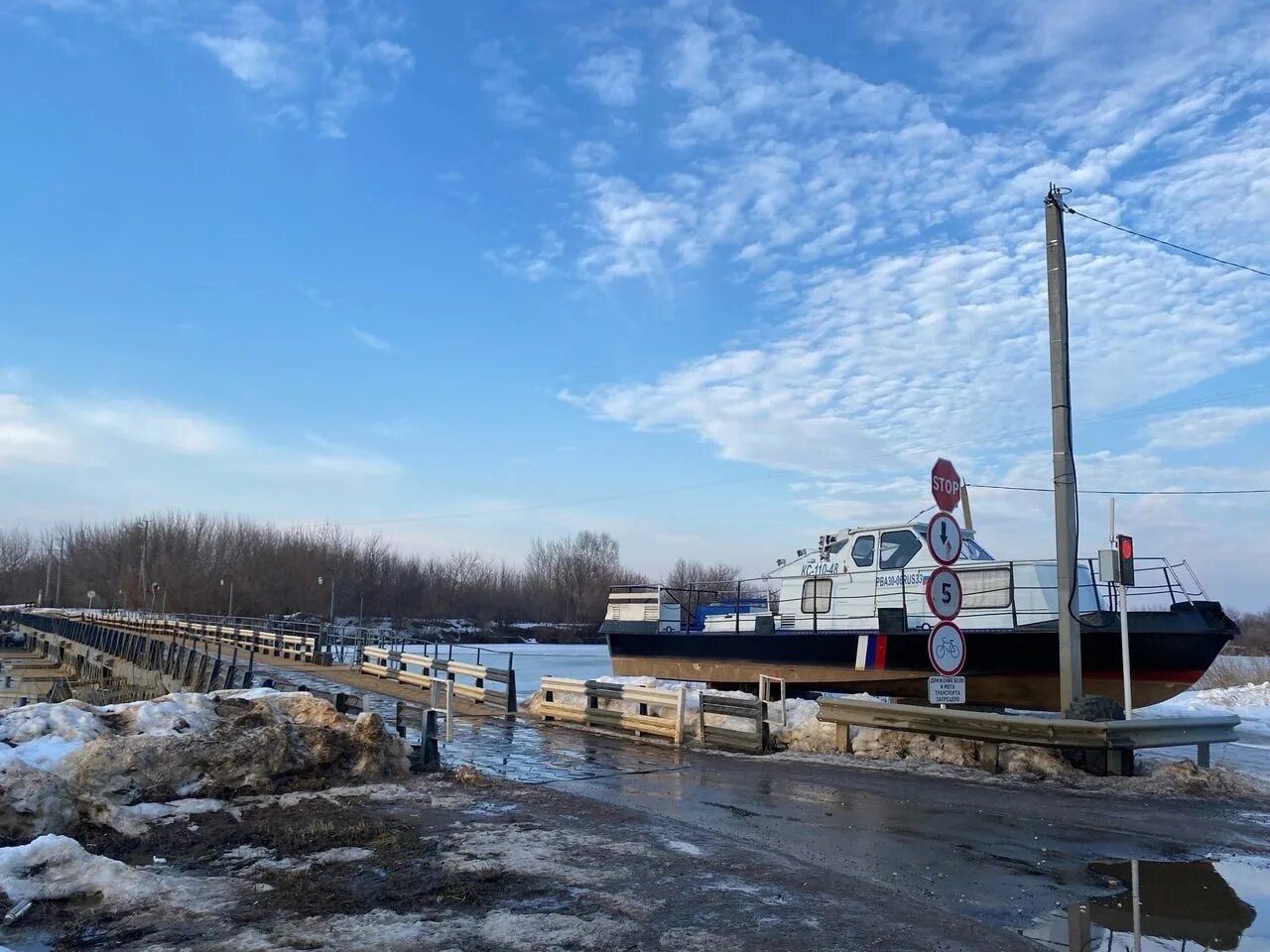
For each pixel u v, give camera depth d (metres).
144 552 88.44
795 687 20.77
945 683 12.12
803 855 7.82
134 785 8.98
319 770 10.38
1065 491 12.86
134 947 5.27
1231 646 55.25
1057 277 13.27
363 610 87.44
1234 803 10.23
